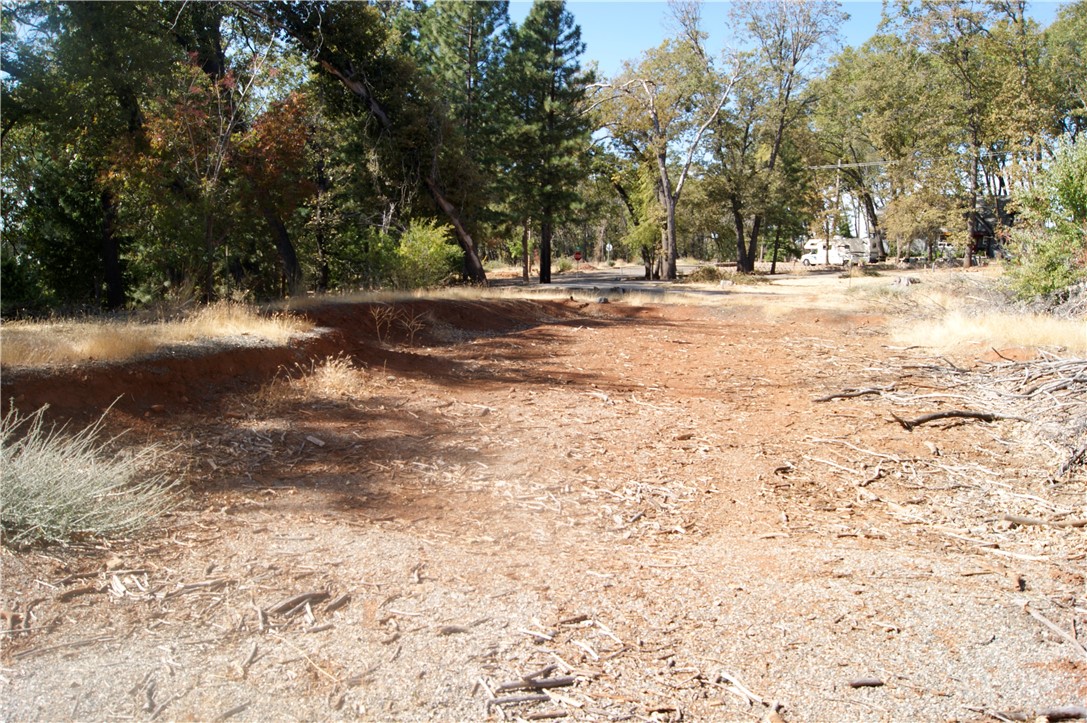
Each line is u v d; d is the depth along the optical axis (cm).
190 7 1933
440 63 3284
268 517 496
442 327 1431
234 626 354
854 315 1809
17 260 2066
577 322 1767
